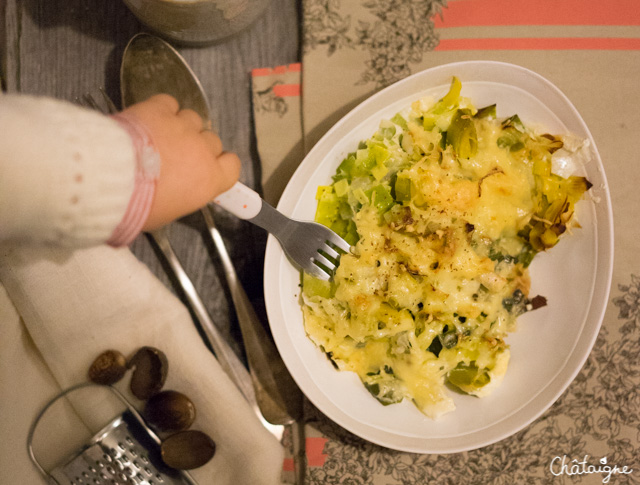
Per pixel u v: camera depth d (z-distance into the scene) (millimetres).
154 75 284
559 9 284
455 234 246
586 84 282
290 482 292
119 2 298
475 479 280
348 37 292
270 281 247
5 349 266
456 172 250
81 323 274
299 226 244
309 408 286
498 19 286
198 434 267
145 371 268
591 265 254
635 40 281
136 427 276
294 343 258
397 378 262
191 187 180
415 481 281
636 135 280
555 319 262
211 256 299
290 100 296
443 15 290
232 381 287
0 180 137
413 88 254
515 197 253
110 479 271
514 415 256
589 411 278
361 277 247
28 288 267
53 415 276
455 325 254
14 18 296
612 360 278
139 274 276
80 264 269
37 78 296
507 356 265
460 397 267
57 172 141
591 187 253
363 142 265
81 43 298
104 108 288
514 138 258
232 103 301
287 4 299
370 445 283
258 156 299
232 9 252
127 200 157
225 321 298
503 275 263
